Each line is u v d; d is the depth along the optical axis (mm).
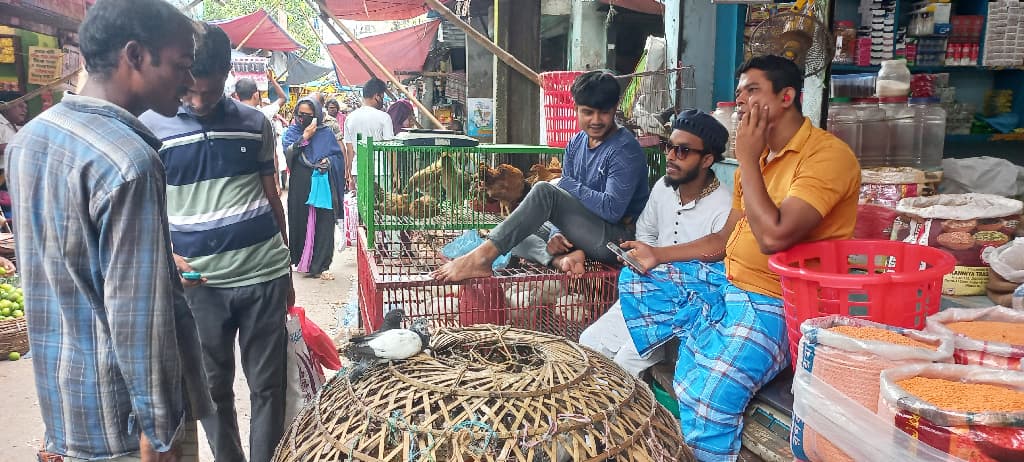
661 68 4668
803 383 1745
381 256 3668
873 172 3682
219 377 2766
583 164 3479
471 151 3943
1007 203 3150
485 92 10062
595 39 8188
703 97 4605
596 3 8094
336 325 5047
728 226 2938
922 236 3193
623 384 1718
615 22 8273
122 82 1651
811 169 2346
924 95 4727
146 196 1521
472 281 3104
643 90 4590
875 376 1632
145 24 1611
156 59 1649
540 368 1693
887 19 4699
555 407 1525
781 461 2213
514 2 5516
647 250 2928
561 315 3246
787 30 3441
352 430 1562
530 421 1500
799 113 2512
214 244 2666
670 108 4250
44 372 1604
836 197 2330
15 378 4102
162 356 1549
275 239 2846
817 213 2275
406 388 1605
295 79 23688
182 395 1644
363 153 4301
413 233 3957
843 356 1668
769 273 2549
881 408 1526
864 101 4137
